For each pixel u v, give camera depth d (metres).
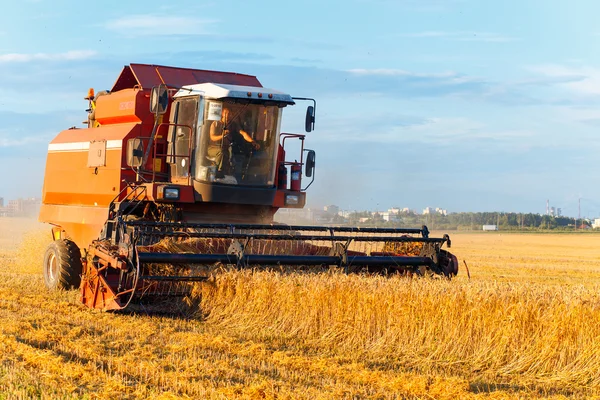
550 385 8.02
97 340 8.94
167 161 13.58
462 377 8.01
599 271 28.34
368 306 9.48
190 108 13.03
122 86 14.87
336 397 6.78
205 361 7.96
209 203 13.23
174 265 11.26
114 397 6.45
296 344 9.40
